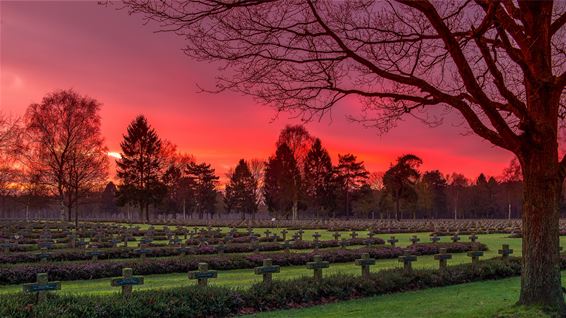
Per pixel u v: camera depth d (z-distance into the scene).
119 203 85.75
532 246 9.18
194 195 115.06
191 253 22.86
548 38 9.25
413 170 85.31
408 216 137.12
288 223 61.66
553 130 9.08
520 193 98.31
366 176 102.12
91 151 58.41
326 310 10.46
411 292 12.66
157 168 86.56
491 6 8.33
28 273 15.48
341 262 20.59
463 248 25.23
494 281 14.43
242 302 10.55
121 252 21.66
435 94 9.39
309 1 9.11
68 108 58.25
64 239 31.67
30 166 59.09
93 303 9.13
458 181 128.00
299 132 80.81
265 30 9.73
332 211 101.75
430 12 8.53
